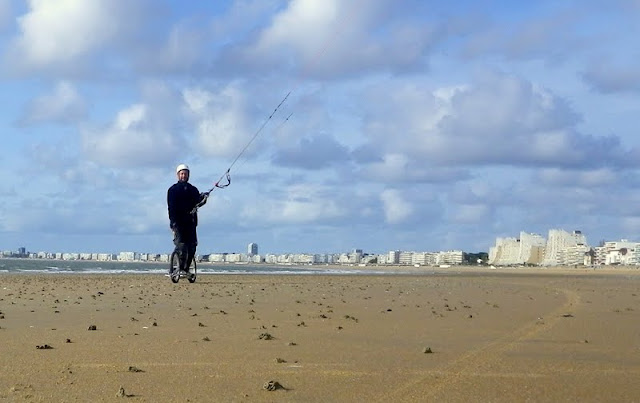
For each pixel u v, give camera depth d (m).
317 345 9.70
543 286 32.62
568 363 8.27
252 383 6.99
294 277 44.06
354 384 6.96
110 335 10.66
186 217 28.55
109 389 6.67
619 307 17.45
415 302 18.72
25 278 36.16
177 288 24.86
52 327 11.68
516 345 9.79
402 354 8.89
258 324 12.41
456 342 10.09
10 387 6.73
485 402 6.21
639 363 8.34
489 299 20.45
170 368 7.80
